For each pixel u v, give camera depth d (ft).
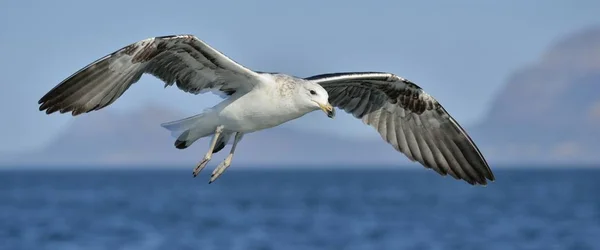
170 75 42.42
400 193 248.73
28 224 137.80
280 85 43.34
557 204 181.98
